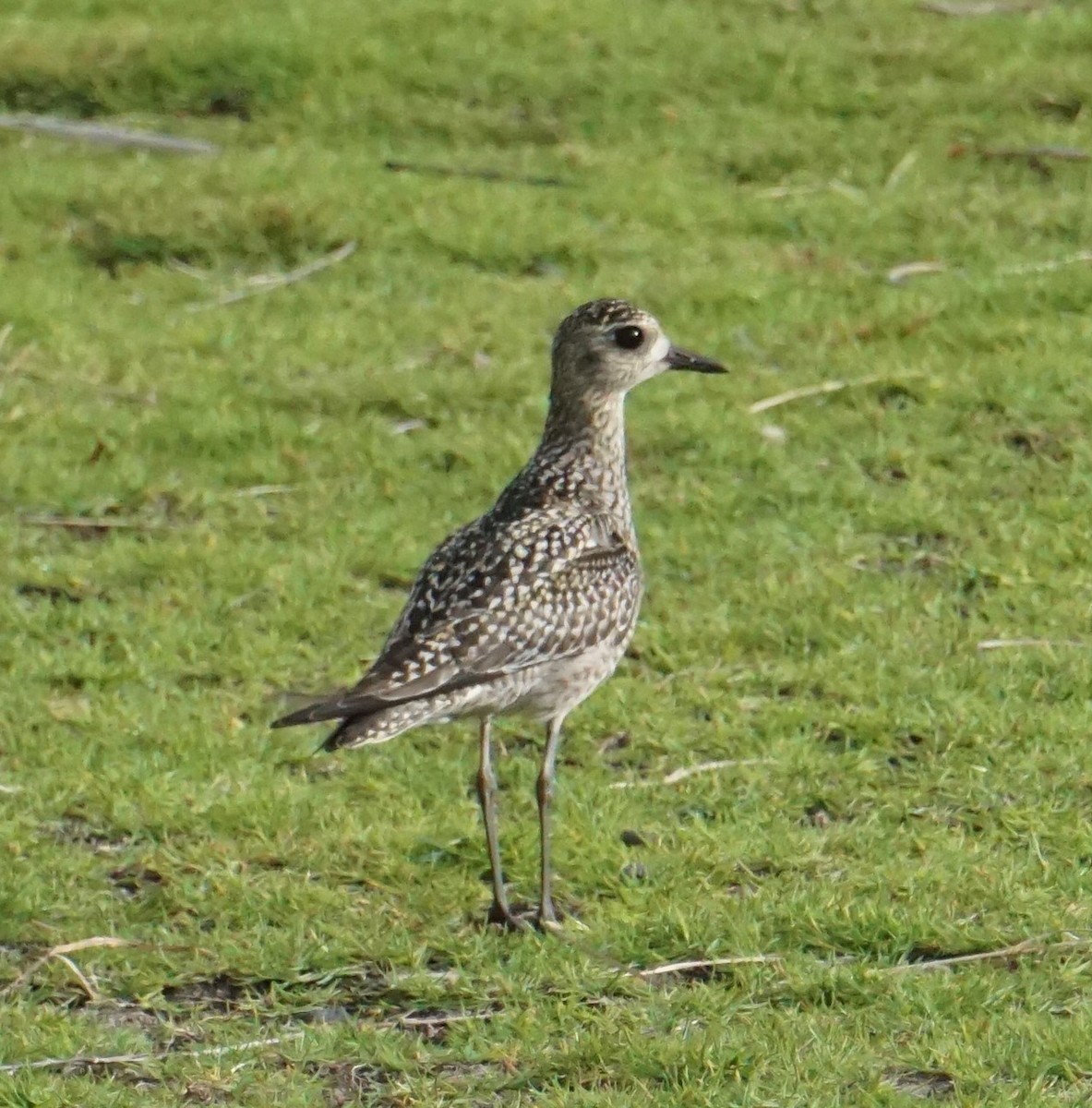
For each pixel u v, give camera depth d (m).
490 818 10.42
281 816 11.26
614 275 19.56
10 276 19.44
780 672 13.00
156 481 15.82
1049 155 21.98
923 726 12.26
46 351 18.02
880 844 10.96
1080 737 12.07
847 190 21.53
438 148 22.86
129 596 14.19
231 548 14.73
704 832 11.07
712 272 19.48
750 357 17.88
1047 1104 8.51
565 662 10.41
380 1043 9.25
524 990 9.66
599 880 10.75
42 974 9.95
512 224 20.59
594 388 11.30
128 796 11.56
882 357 17.64
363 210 20.94
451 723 12.34
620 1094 8.72
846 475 15.77
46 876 10.79
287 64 24.31
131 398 17.20
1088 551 14.48
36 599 14.16
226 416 16.72
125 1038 9.35
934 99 23.52
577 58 24.56
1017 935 10.00
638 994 9.64
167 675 13.16
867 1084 8.70
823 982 9.58
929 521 14.92
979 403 16.77
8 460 16.02
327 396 17.17
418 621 10.27
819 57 24.50
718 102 23.72
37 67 24.27
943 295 18.88
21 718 12.45
